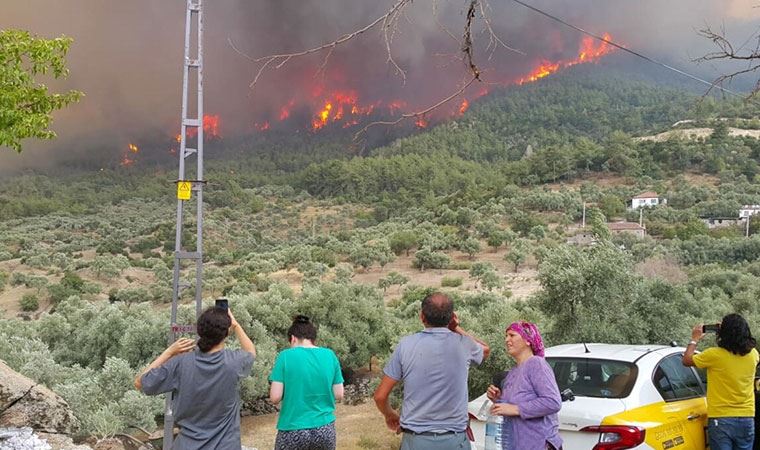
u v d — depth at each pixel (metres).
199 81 8.94
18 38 8.61
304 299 31.94
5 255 141.62
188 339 4.08
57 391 12.01
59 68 8.98
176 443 3.98
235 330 4.22
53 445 7.26
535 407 4.29
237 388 4.06
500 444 4.42
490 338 12.68
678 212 151.12
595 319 12.83
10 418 7.62
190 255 8.98
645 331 13.30
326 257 116.00
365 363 31.31
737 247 82.25
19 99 8.55
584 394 5.71
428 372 4.21
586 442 5.22
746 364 5.80
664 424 5.52
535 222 138.62
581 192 189.12
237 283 89.50
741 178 185.88
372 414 20.88
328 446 4.87
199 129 9.04
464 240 126.19
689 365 6.03
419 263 109.44
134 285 112.25
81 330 27.03
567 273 12.73
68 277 97.31
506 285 86.56
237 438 4.03
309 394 4.85
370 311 32.28
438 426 4.17
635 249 83.62
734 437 5.78
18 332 26.75
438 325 4.35
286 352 4.92
